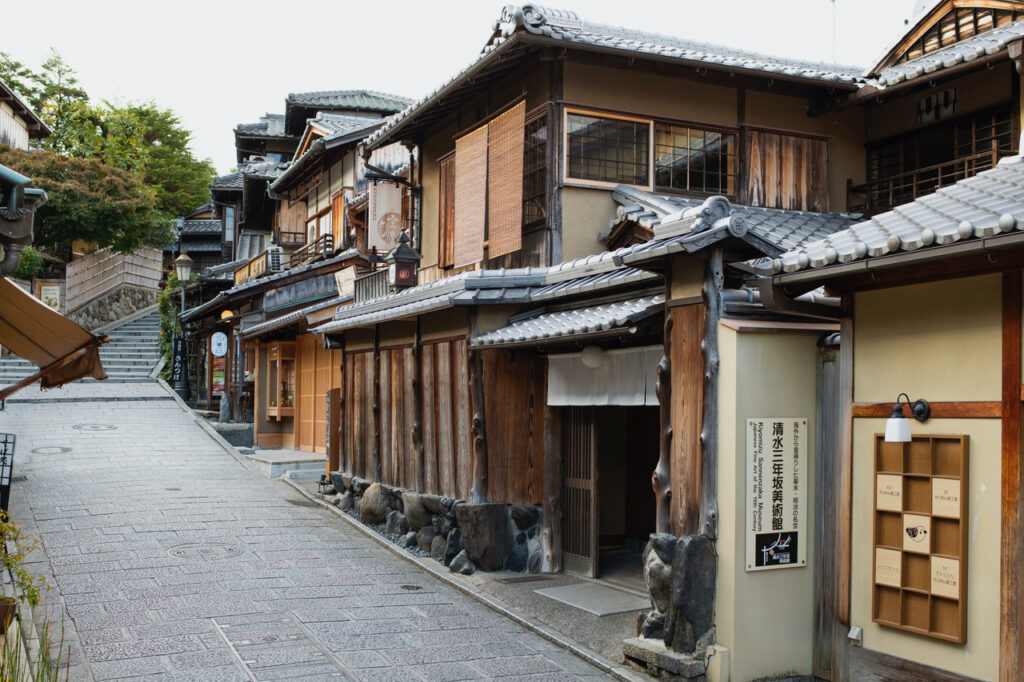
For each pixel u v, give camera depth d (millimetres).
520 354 11188
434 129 15008
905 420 6059
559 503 11023
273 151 34188
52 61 42844
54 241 32844
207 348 30266
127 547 11281
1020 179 6355
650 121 12195
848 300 6832
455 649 8109
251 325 25391
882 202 13477
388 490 13586
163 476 16734
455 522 11445
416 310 11453
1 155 29141
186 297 33031
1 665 5461
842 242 6336
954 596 5801
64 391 26062
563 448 11086
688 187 12461
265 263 25578
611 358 9383
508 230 11836
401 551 12102
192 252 43719
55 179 32000
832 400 7457
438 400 12234
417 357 12797
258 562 11031
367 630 8531
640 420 12414
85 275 34844
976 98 12195
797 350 7539
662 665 7262
